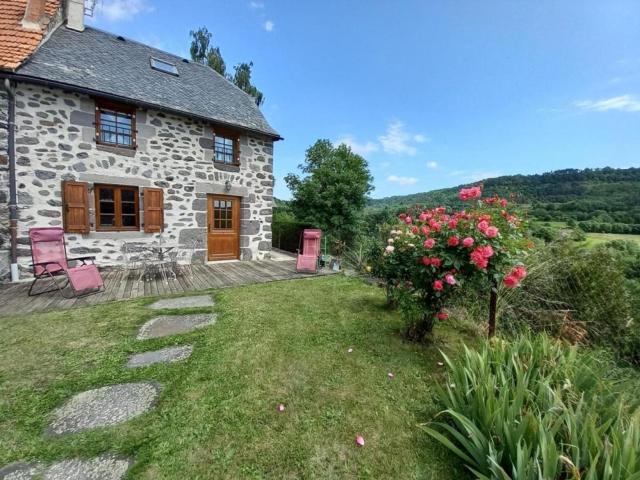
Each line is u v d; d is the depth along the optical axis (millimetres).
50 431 1703
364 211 12789
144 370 2371
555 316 3629
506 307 3691
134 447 1603
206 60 12633
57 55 5258
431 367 2604
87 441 1633
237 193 7254
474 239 2500
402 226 3588
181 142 6332
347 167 12688
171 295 4363
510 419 1461
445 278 2605
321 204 12242
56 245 4590
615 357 3463
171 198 6277
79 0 6168
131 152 5719
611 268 3863
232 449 1615
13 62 4477
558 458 1227
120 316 3471
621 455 1197
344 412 1965
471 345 3053
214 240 7125
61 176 5074
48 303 3844
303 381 2293
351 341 3021
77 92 5066
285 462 1552
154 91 6090
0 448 1570
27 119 4750
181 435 1698
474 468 1536
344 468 1536
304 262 6320
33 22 5141
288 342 2943
